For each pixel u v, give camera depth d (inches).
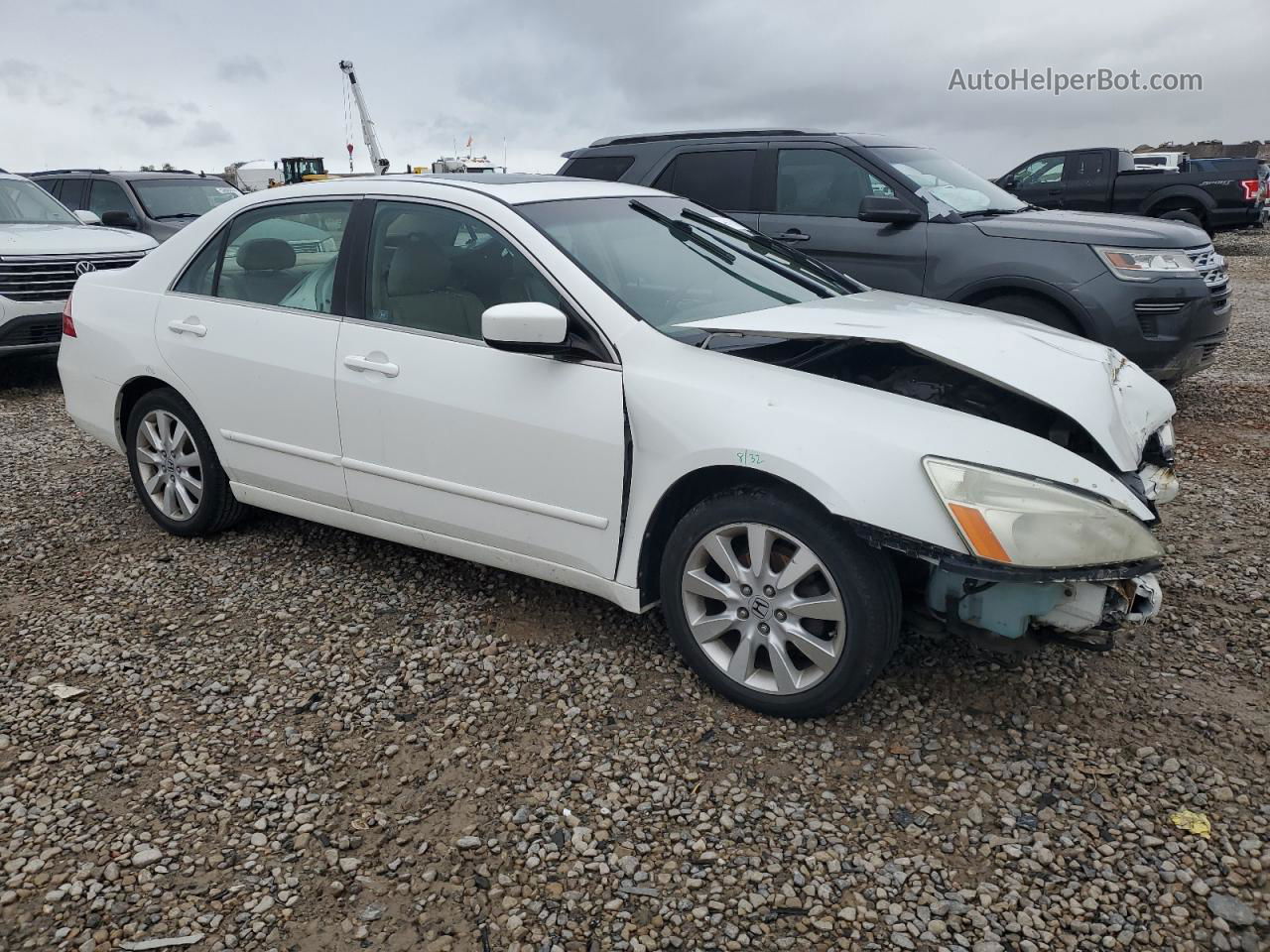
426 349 143.2
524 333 123.6
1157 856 99.2
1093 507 106.9
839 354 137.6
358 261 153.0
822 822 105.0
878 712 124.3
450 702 128.7
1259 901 93.0
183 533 184.2
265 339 160.9
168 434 181.6
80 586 165.5
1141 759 114.4
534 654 140.0
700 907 93.7
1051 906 93.1
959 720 122.4
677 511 129.3
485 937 90.9
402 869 99.7
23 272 319.0
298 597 159.9
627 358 127.3
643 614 140.1
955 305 158.9
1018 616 111.9
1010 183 733.3
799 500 115.3
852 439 110.7
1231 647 139.5
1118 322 237.9
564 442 130.3
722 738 119.8
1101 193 693.9
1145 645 140.3
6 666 139.0
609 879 97.7
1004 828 103.6
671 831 104.2
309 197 161.9
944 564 105.9
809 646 117.8
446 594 159.6
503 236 140.3
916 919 92.0
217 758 117.9
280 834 104.7
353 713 127.0
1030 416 125.1
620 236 149.5
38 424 281.0
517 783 112.4
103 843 103.3
